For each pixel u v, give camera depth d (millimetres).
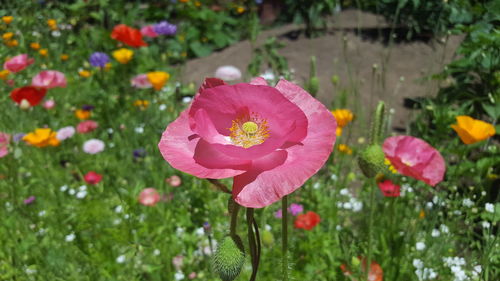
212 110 269
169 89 1166
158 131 884
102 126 1057
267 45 1399
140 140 955
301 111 253
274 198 243
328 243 654
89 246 656
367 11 1621
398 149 570
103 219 676
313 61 669
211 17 1726
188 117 271
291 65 1465
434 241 635
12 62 914
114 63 1301
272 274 602
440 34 1356
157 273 642
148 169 845
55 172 814
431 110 932
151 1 1870
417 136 935
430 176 555
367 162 413
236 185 249
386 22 1557
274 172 249
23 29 1447
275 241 654
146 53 1463
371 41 1498
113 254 644
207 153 260
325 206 746
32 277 630
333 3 1634
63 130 850
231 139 269
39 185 798
